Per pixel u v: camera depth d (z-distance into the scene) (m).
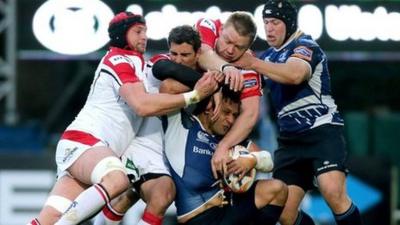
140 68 28.80
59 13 47.38
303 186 31.83
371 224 46.38
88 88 57.59
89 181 28.30
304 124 31.16
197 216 28.44
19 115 53.56
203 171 28.22
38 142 47.62
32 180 45.47
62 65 59.09
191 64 28.06
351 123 52.44
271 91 31.72
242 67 28.48
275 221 28.77
